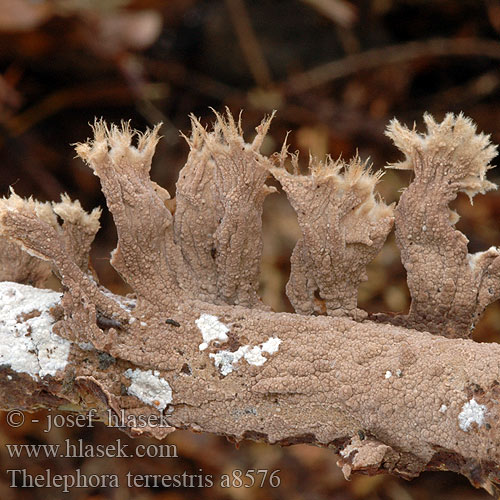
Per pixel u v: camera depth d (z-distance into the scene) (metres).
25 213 0.27
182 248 0.28
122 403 0.27
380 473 0.26
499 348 0.26
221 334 0.27
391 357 0.26
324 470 0.41
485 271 0.27
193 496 0.41
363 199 0.27
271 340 0.27
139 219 0.27
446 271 0.27
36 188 0.50
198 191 0.27
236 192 0.27
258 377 0.27
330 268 0.27
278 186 0.50
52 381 0.27
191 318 0.27
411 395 0.26
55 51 0.49
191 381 0.27
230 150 0.27
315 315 0.27
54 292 0.28
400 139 0.27
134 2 0.50
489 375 0.26
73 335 0.27
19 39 0.47
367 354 0.26
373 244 0.27
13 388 0.27
